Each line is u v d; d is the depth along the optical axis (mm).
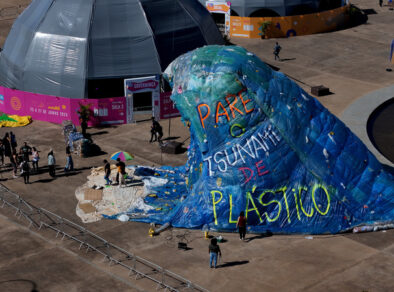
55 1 48938
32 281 27984
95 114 46219
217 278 27938
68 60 47125
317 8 67438
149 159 40781
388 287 27156
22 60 48562
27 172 37281
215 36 52469
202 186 32812
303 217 31922
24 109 48031
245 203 31922
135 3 48469
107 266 29109
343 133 33250
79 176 38469
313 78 54812
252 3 66000
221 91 32688
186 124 35219
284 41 65125
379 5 79312
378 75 55750
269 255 29812
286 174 32219
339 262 29125
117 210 34125
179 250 30375
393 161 40156
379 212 32312
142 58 47531
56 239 31562
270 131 32594
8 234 32000
